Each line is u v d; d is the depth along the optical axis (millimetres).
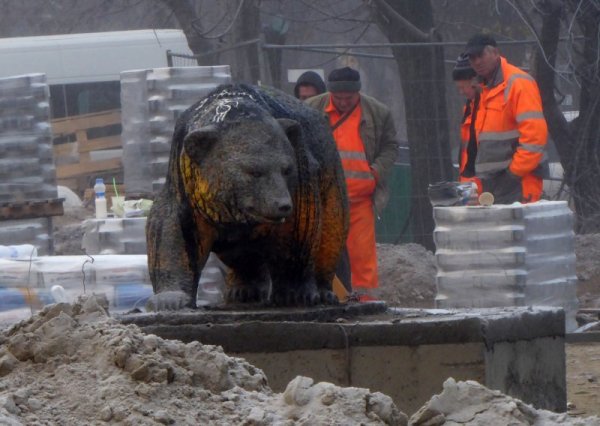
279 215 18969
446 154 48875
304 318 19391
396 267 45156
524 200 33969
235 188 19094
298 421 13461
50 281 25594
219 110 19484
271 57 56250
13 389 13883
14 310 25297
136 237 30531
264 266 21219
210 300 29078
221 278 29219
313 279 20562
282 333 18766
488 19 83562
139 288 25938
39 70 66312
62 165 67812
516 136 33719
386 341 18844
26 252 26719
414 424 14305
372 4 57219
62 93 66750
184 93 36438
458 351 18844
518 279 31391
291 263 20250
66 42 66438
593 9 52625
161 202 20359
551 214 32438
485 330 18828
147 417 13328
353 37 98062
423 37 52969
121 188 54344
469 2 83688
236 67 59344
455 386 14633
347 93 34125
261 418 13461
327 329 18766
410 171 49188
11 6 103438
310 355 18797
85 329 14555
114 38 66938
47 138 38312
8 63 65812
